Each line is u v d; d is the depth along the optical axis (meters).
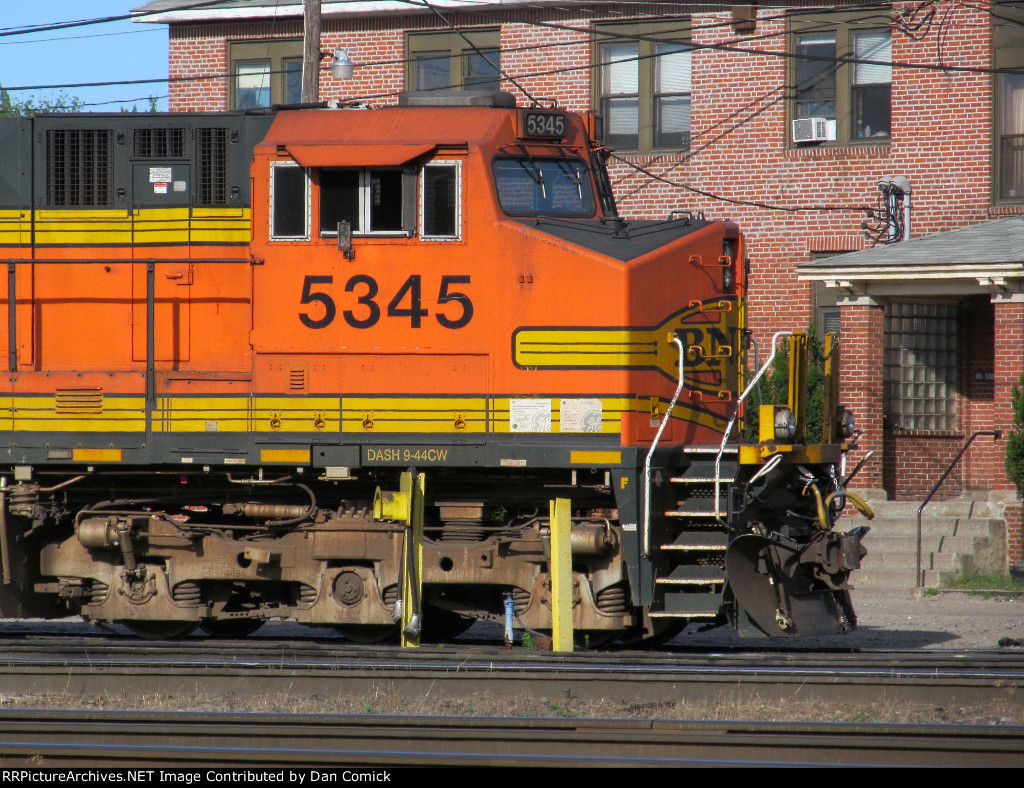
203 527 39.78
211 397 38.88
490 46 83.19
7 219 41.00
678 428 38.62
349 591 38.91
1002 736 26.31
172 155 40.38
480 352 37.41
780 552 37.34
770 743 25.84
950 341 69.88
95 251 40.56
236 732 26.75
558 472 38.19
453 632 43.69
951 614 51.28
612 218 39.47
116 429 39.56
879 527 63.09
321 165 37.41
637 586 36.38
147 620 40.66
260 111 40.00
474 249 37.41
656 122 80.19
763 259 77.00
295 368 38.25
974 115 72.31
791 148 76.81
